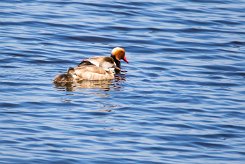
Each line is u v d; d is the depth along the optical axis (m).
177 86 24.95
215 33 31.27
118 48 27.17
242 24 32.47
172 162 19.33
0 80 24.14
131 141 20.39
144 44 29.48
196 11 33.66
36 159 18.91
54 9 32.53
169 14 33.06
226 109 23.19
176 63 27.53
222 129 21.66
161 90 24.41
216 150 20.34
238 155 20.09
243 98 24.23
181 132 21.25
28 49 27.64
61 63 26.61
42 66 26.06
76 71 24.72
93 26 30.89
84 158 19.16
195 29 31.52
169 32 30.95
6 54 26.84
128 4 33.84
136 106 22.80
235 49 29.50
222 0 35.41
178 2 34.72
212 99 23.95
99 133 20.70
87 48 28.56
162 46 29.39
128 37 30.08
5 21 30.61
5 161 18.69
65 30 30.20
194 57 28.41
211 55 28.70
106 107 22.50
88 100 22.95
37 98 22.83
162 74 26.17
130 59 27.77
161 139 20.70
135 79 25.39
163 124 21.69
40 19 31.14
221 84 25.53
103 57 25.91
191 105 23.30
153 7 33.78
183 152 20.05
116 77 25.50
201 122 22.06
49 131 20.58
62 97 23.06
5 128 20.58
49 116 21.56
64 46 28.52
